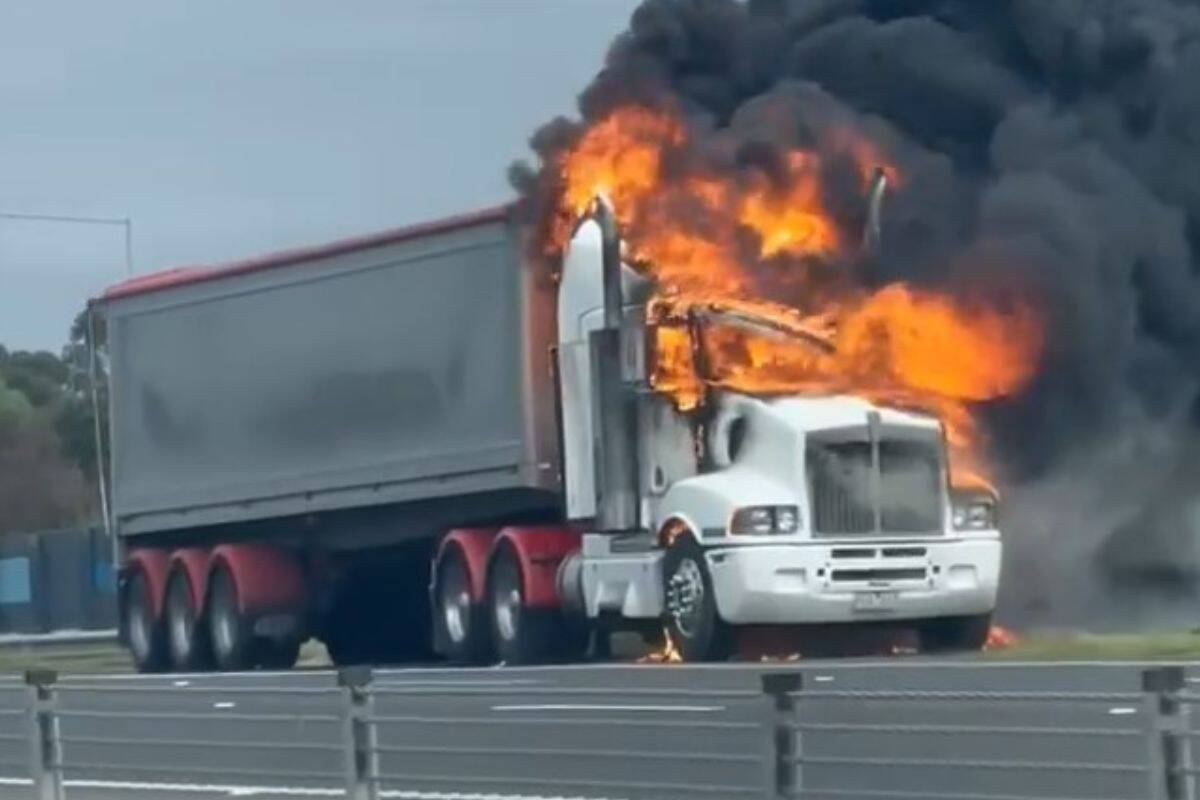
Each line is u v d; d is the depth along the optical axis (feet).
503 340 190.49
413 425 199.52
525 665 186.50
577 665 176.96
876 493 169.78
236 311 216.74
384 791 96.53
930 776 79.92
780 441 169.78
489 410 192.03
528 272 188.44
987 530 173.58
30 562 360.07
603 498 180.86
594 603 181.78
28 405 564.71
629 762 88.12
